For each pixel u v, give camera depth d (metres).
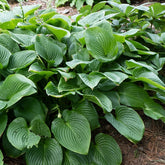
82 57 1.13
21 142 0.84
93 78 0.98
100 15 1.40
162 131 1.12
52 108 1.06
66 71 1.04
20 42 1.14
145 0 2.69
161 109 1.09
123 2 2.74
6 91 0.90
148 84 1.10
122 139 1.09
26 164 0.91
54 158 0.90
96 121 1.02
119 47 1.14
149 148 1.05
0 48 1.07
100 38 1.07
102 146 0.98
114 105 1.07
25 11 1.52
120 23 1.61
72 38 1.30
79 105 1.04
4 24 1.28
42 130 0.93
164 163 0.98
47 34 1.32
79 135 0.91
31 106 0.98
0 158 0.82
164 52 1.44
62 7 2.83
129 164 0.99
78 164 0.92
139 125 0.98
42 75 1.04
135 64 1.08
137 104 1.09
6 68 1.06
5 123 0.90
